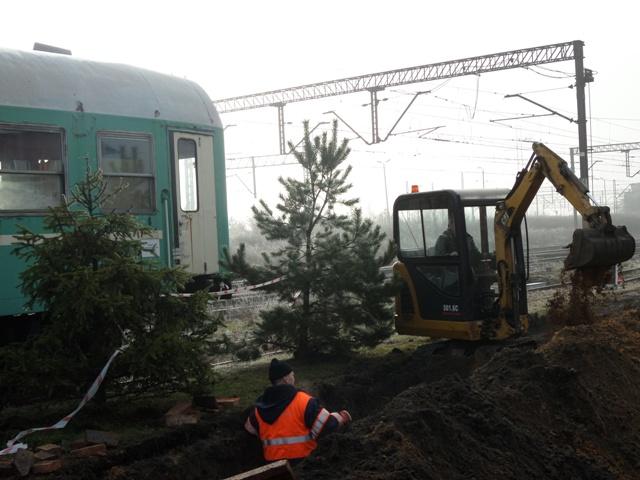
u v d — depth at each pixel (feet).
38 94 28.63
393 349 33.94
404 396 19.29
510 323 31.45
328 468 15.12
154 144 32.58
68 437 20.42
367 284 32.60
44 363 20.39
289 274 32.27
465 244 31.68
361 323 32.73
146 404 24.06
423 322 33.42
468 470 16.43
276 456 16.63
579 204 29.45
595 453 19.79
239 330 41.01
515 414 19.89
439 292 32.73
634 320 32.42
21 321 29.01
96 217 22.21
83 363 21.13
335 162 33.40
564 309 31.86
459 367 30.55
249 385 28.04
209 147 35.37
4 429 21.44
